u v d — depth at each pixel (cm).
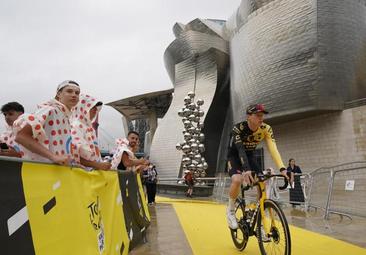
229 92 4925
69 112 372
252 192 454
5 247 179
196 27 4912
